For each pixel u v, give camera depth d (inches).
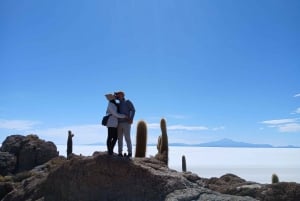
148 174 446.0
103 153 492.4
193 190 424.2
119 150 483.5
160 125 684.1
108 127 472.4
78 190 478.9
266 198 642.2
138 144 616.4
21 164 1423.5
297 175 3735.2
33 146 1457.9
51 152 1478.8
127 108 482.3
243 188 693.9
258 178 3444.9
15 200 613.9
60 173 517.0
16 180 993.5
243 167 6053.2
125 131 482.6
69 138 1193.4
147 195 431.5
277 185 657.0
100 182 464.8
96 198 460.4
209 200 402.0
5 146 1531.7
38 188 575.2
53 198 511.8
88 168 477.7
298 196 621.9
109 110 471.8
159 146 699.4
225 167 5964.6
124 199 439.2
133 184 446.0
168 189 424.8
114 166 462.9
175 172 475.8
